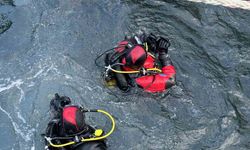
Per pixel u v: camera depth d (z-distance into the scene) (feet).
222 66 22.00
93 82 21.02
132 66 19.86
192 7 24.93
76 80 21.08
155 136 19.08
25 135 18.99
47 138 16.67
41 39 23.04
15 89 20.72
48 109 19.79
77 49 22.50
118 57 20.38
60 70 21.54
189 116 19.89
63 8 24.75
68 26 23.73
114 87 20.81
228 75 21.57
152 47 21.75
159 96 20.61
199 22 24.21
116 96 20.52
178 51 22.67
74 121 16.40
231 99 20.56
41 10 24.72
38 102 20.12
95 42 22.90
